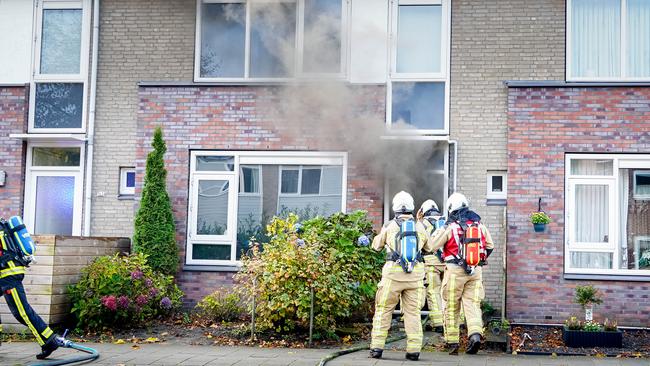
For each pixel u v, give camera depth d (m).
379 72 13.41
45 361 9.30
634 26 13.03
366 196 13.33
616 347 10.70
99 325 11.89
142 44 14.21
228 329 11.95
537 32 13.16
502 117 13.19
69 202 14.36
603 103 12.77
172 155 13.80
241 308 12.64
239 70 13.91
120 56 14.27
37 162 14.51
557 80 13.02
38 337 9.42
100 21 14.37
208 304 12.60
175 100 13.86
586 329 10.86
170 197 13.73
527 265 12.67
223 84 13.74
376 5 13.48
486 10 13.31
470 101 13.25
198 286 13.52
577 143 12.75
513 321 12.59
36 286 11.41
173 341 11.10
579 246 12.72
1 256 9.39
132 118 14.21
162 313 12.86
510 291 12.66
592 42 13.09
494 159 13.15
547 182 12.75
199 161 13.81
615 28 13.09
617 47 13.05
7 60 14.48
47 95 14.43
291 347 10.66
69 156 14.47
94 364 9.23
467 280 10.10
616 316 12.45
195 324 12.41
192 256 13.68
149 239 12.99
